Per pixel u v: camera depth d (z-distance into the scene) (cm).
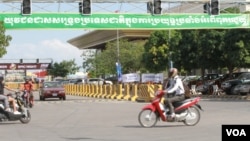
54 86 4956
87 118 2442
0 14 3972
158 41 7706
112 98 5106
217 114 2477
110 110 3048
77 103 4138
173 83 1900
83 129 1866
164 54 7600
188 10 6328
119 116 2522
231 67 5325
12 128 1970
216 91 4909
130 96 4728
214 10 4103
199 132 1669
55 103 4247
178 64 5894
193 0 4138
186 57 5728
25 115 2192
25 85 3562
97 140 1505
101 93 5525
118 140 1495
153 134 1644
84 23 4084
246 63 4806
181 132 1688
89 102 4300
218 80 5125
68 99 5116
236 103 3494
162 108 1897
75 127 1962
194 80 5625
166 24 4244
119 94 4959
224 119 2162
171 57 6000
